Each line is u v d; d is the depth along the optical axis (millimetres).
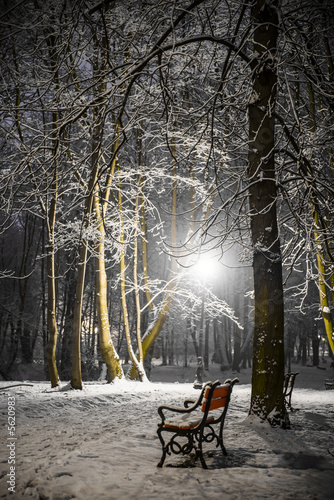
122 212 15703
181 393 12945
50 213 13664
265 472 4559
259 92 7965
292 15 7809
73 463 4609
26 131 12359
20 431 6805
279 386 7234
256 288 7633
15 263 34750
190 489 3943
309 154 10172
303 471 4656
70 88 12461
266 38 7852
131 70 7465
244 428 6645
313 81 7711
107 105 8211
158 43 7344
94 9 7449
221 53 13352
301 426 7250
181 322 34156
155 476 4324
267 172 7852
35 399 10461
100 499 3641
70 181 15734
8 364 29516
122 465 4641
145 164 19812
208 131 11414
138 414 8633
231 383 5340
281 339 7395
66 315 26953
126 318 17156
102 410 9500
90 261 27219
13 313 29688
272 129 7988
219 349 36312
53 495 3711
